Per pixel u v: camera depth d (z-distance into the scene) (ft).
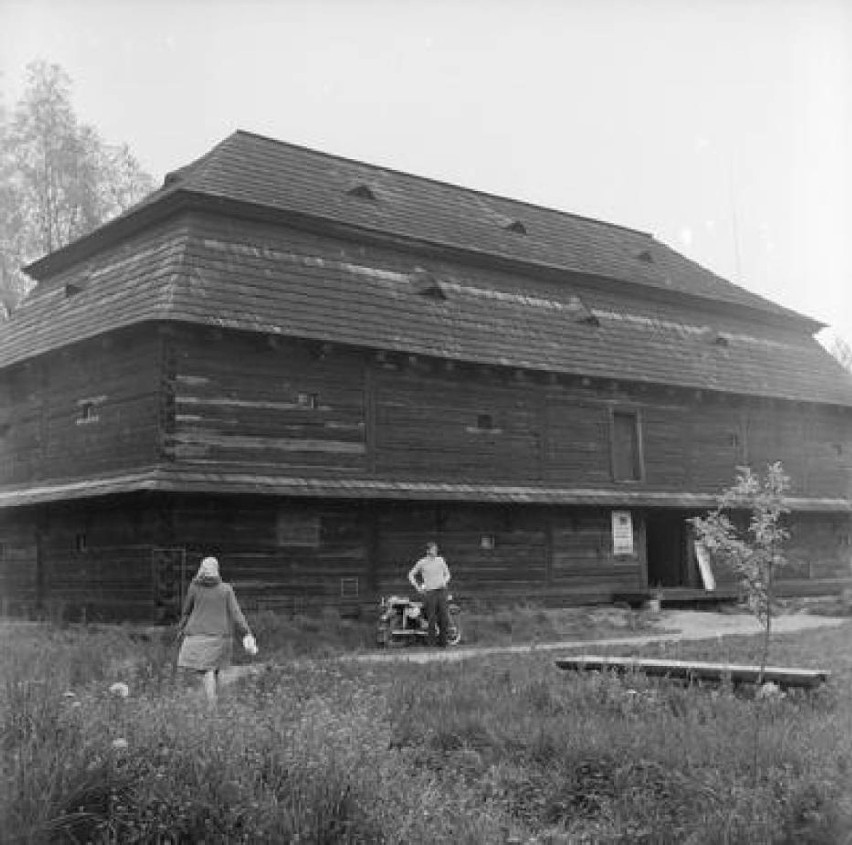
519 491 82.99
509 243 97.04
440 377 80.69
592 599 89.04
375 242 83.82
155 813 19.88
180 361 67.87
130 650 48.60
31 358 77.97
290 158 90.89
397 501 76.07
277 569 70.33
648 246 117.91
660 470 95.09
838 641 61.31
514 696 37.22
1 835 17.90
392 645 65.10
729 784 25.05
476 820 22.91
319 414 73.41
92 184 119.14
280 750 22.74
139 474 67.15
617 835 23.54
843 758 27.12
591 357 89.40
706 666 39.24
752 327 111.86
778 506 29.53
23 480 80.84
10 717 21.86
